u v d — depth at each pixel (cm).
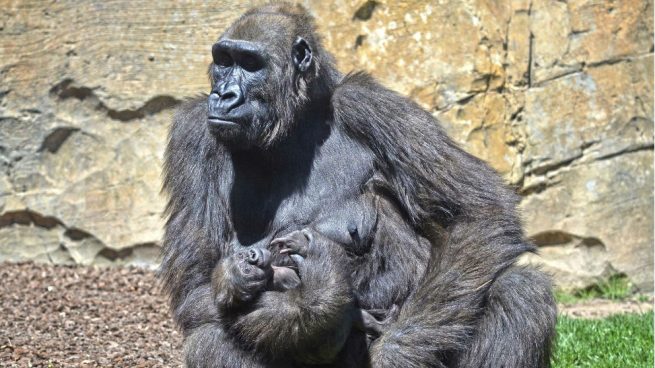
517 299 1328
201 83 2519
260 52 1367
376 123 1388
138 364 1756
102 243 2572
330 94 1434
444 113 2458
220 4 2497
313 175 1401
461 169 1383
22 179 2569
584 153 2497
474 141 2455
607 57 2492
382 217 1388
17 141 2561
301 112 1406
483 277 1317
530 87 2489
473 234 1340
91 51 2534
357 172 1398
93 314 2112
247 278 1289
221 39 1387
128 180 2558
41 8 2531
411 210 1388
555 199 2497
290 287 1320
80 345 1873
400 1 2452
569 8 2489
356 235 1371
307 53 1408
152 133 2547
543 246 2519
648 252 2503
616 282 2505
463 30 2447
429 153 1376
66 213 2573
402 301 1377
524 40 2480
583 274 2503
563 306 2395
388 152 1384
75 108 2559
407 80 2459
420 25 2453
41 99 2553
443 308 1304
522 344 1322
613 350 1862
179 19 2511
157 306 2181
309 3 2452
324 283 1277
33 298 2222
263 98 1373
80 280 2383
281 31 1395
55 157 2578
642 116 2502
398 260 1379
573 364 1808
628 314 2173
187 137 1445
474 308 1312
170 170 1459
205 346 1334
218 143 1418
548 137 2488
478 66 2445
